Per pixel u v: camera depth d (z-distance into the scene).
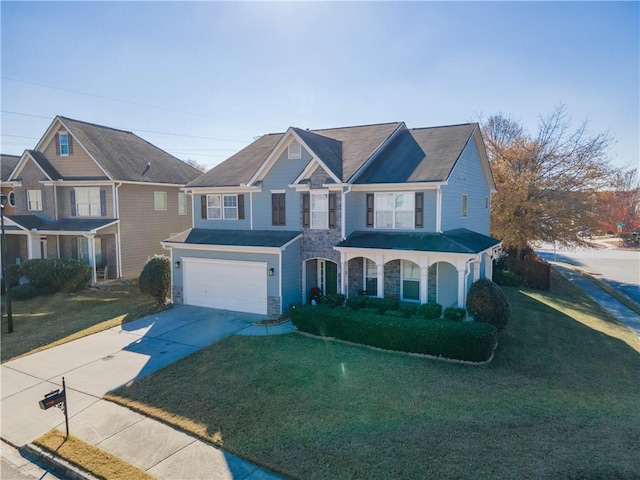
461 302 15.38
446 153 18.62
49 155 27.81
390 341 13.59
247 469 8.01
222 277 19.16
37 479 8.29
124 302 21.67
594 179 29.02
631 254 47.53
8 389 11.92
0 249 28.97
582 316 19.59
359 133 22.47
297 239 18.77
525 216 29.09
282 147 19.22
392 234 17.91
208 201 21.80
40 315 19.61
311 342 14.48
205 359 13.24
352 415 9.56
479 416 9.44
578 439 8.44
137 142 31.94
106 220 26.33
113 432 9.52
